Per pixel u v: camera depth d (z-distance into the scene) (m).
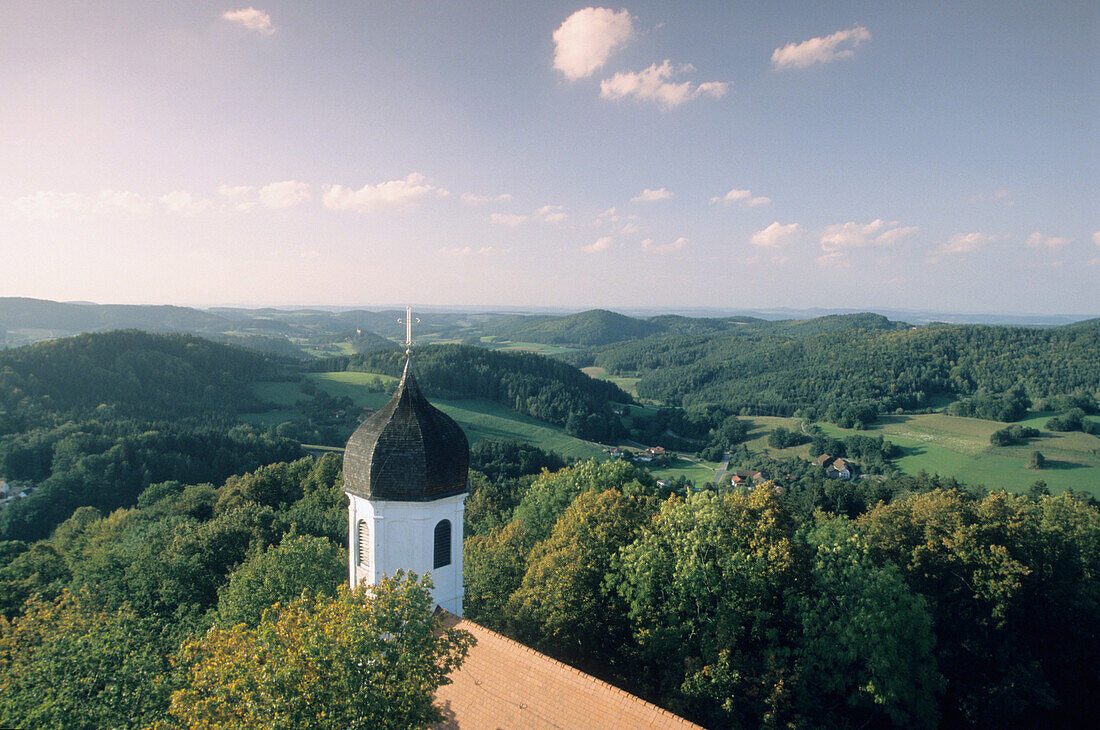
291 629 19.06
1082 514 45.03
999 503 40.28
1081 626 39.12
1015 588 35.41
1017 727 35.41
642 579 33.44
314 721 16.50
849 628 30.09
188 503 76.12
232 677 18.62
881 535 41.50
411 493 24.73
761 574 32.62
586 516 39.94
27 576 53.91
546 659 22.88
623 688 33.03
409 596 19.34
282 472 84.75
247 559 47.88
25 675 23.98
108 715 22.72
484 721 22.48
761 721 30.38
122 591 43.16
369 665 18.03
